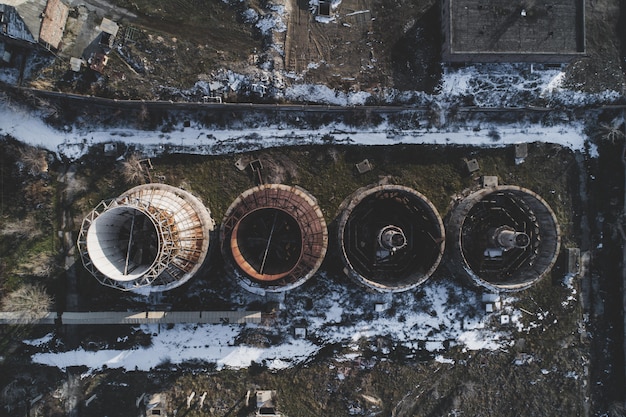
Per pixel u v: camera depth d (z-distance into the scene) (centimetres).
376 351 2730
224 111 2744
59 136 2706
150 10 2734
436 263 2469
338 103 2764
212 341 2705
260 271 2338
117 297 2675
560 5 2678
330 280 2716
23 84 2647
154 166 2719
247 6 2752
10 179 2692
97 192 2706
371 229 2673
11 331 2688
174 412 2678
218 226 2702
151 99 2711
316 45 2773
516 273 2706
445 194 2773
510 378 2764
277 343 2711
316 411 2714
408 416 2730
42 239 2706
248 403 2695
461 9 2652
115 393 2684
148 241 2383
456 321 2750
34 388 2683
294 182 2745
